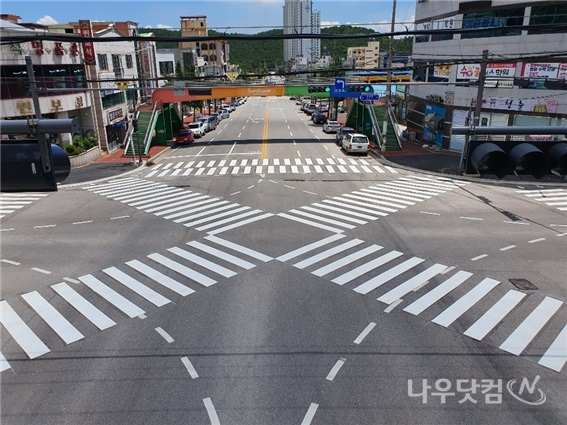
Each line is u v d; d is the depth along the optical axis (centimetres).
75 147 3091
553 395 750
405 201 1991
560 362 840
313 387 777
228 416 711
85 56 3375
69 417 715
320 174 2641
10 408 738
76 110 3441
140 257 1386
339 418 703
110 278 1241
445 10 3244
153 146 3872
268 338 931
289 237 1540
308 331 955
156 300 1109
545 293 1109
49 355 888
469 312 1025
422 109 3803
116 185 2448
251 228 1648
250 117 6738
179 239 1543
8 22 2902
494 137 2462
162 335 952
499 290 1127
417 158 3075
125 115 4062
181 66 7250
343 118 6266
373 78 4097
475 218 1720
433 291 1129
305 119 6319
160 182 2505
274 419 703
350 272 1249
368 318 1005
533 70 2739
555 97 2659
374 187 2286
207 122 4888
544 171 596
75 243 1519
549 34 2636
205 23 10338
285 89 3850
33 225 1725
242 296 1121
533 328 955
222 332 958
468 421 693
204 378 807
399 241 1481
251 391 769
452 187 2262
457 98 3142
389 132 3625
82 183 2523
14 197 2178
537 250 1384
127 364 853
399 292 1127
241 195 2156
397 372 814
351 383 786
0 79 2623
